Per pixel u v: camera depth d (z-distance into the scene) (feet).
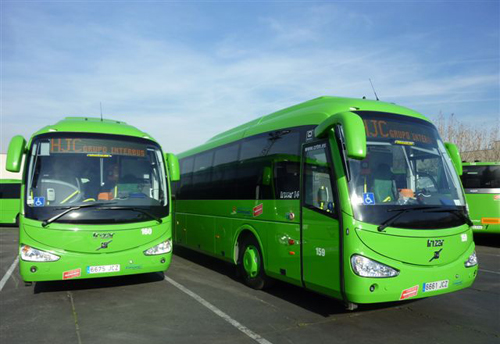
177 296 23.34
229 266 33.78
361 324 18.25
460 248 18.24
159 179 25.00
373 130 18.44
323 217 18.19
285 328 17.79
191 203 35.37
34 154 22.80
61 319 19.12
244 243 26.20
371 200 17.10
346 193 16.99
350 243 16.52
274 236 22.31
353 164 17.39
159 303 21.84
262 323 18.49
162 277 28.78
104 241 22.13
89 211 22.20
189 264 34.91
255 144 25.70
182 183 38.19
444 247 17.65
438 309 20.53
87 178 23.07
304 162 20.16
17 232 73.41
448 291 17.76
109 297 23.09
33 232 21.27
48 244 21.31
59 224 21.53
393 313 19.86
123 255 22.49
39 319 19.13
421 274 16.93
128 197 23.45
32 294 23.82
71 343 16.12
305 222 19.52
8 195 84.58
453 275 17.76
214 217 30.48
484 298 22.76
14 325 18.30
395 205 17.29
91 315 19.71
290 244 20.72
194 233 34.27
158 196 24.57
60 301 22.27
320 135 18.76
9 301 22.38
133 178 24.14
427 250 17.21
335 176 17.54
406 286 16.66
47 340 16.44
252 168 25.54
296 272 20.15
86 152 23.59
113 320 18.94
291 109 25.23
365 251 16.34
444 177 19.48
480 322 18.51
